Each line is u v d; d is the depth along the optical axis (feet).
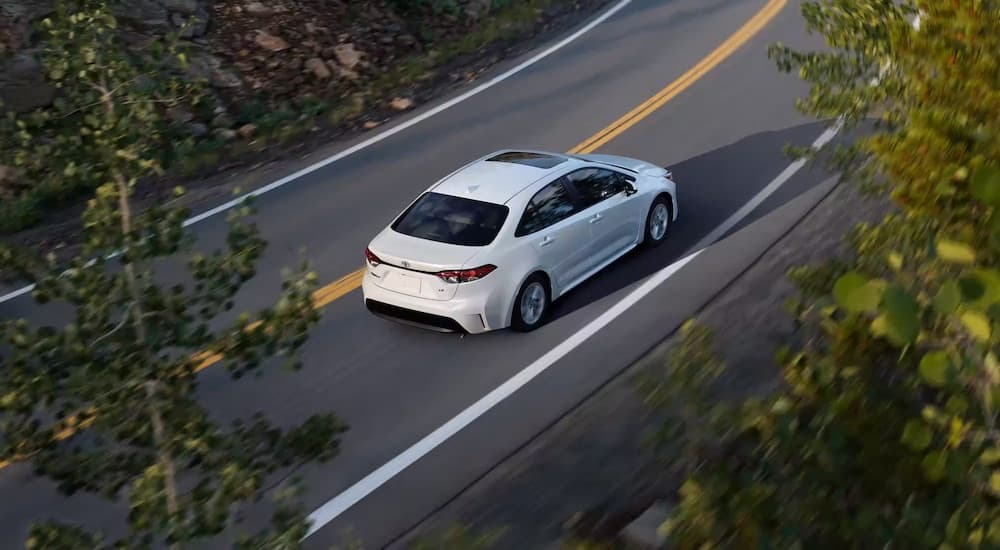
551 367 29.22
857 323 13.34
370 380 29.48
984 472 9.57
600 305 32.89
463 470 24.64
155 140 14.53
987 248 12.21
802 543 10.64
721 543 10.87
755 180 42.27
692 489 11.32
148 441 13.61
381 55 63.62
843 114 21.97
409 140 51.21
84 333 13.07
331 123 54.39
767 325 29.14
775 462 11.94
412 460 25.30
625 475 23.17
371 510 23.36
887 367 13.98
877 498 11.30
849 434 11.79
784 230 36.65
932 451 10.56
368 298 31.53
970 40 16.60
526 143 49.65
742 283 32.78
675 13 70.33
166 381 13.52
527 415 26.78
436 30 68.90
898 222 16.65
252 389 29.22
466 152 48.96
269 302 34.81
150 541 12.81
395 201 43.65
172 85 14.90
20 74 48.49
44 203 45.01
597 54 63.00
